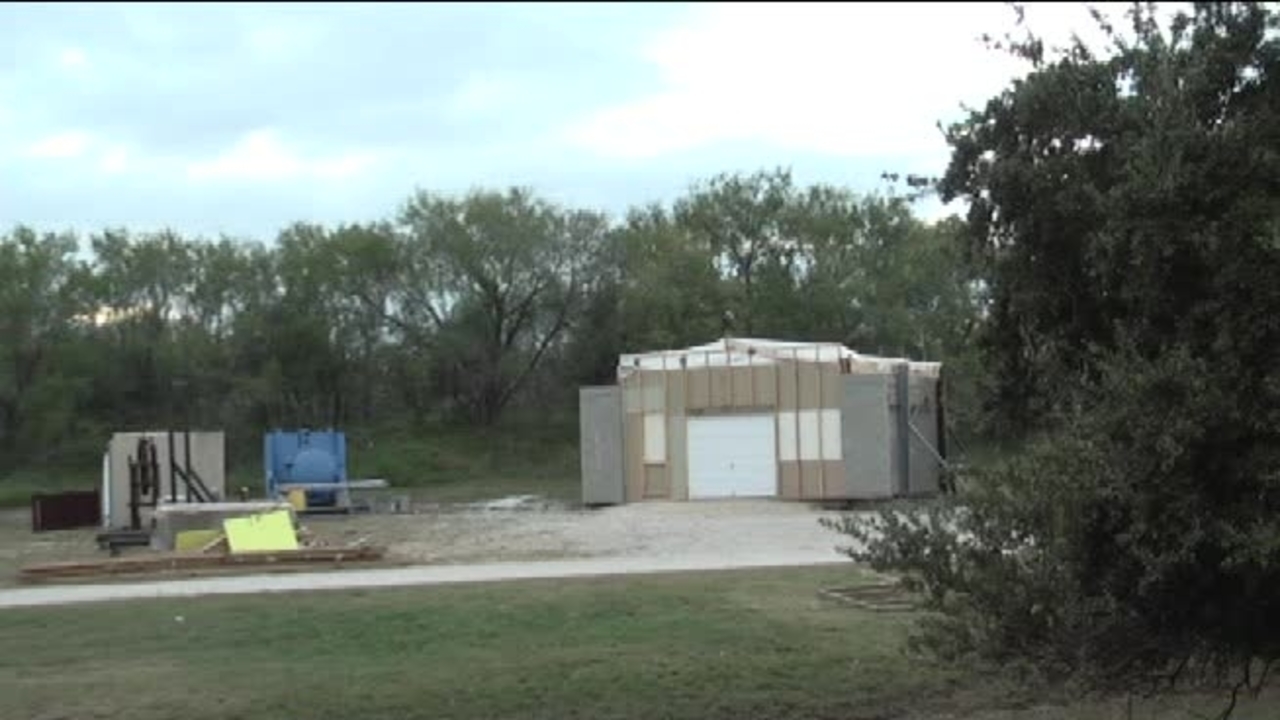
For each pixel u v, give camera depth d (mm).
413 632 14078
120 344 61719
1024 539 6680
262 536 23781
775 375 37406
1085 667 6797
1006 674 7691
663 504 36875
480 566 21094
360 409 65500
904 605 14953
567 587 17438
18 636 14578
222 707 10945
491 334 64875
